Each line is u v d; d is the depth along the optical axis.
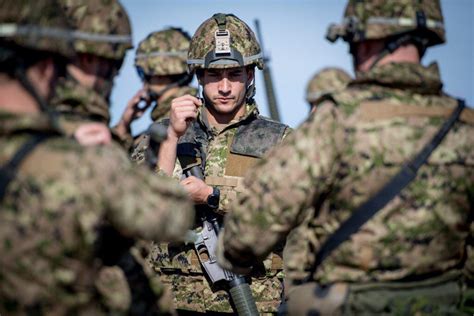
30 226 4.46
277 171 5.24
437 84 5.50
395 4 5.48
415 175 5.25
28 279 4.51
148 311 5.32
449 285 5.55
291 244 5.69
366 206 5.25
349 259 5.30
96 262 4.75
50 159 4.52
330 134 5.25
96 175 4.54
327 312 5.33
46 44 4.70
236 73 8.10
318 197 5.35
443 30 5.72
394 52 5.55
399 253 5.29
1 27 4.65
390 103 5.35
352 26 5.56
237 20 8.28
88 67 5.31
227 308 7.95
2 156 4.55
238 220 5.36
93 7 5.22
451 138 5.41
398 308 5.31
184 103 7.76
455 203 5.40
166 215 4.72
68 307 4.57
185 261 8.05
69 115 5.28
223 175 8.01
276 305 8.01
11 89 4.69
